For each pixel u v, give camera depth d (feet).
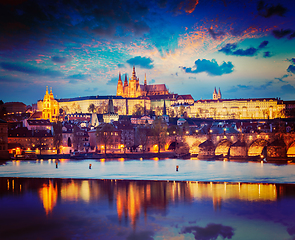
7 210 326.03
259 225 286.46
